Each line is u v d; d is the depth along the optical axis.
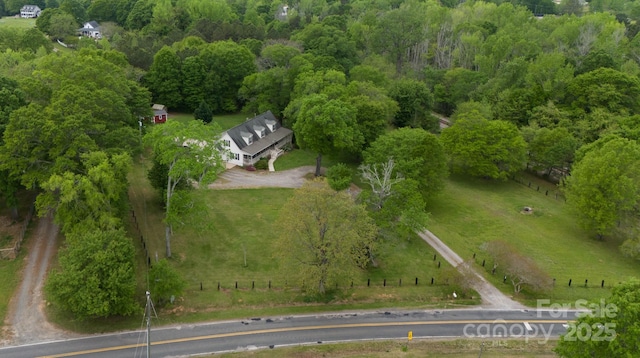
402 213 54.31
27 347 37.72
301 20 146.88
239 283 48.81
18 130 47.56
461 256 56.66
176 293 43.12
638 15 161.75
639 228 57.28
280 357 38.59
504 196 73.69
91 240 40.97
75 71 62.78
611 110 79.38
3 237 51.78
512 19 137.38
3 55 85.69
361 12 157.00
